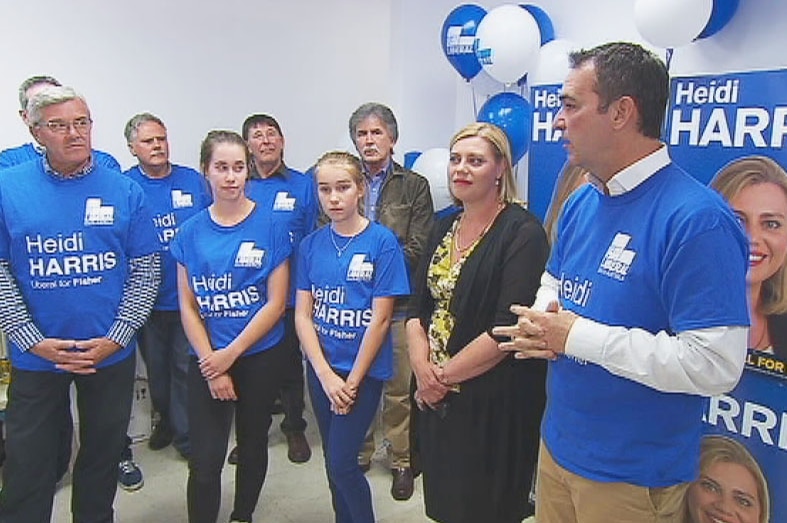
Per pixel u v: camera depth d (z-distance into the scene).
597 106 1.26
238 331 2.30
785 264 1.79
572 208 1.54
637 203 1.31
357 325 2.17
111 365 2.21
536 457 1.87
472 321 1.79
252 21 3.79
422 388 1.88
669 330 1.26
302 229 3.18
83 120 2.02
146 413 3.31
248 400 2.36
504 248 1.76
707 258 1.18
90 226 2.09
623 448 1.34
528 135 2.82
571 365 1.42
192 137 3.71
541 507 1.62
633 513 1.36
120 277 2.20
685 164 2.01
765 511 1.91
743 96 1.85
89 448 2.28
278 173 3.23
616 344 1.25
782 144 1.77
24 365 2.12
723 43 2.16
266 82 3.90
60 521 2.57
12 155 2.74
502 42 2.68
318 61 4.06
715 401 1.99
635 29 2.51
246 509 2.44
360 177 2.22
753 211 1.84
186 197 3.14
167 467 3.07
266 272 2.31
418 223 2.89
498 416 1.79
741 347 1.20
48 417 2.18
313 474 3.03
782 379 1.83
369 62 4.25
